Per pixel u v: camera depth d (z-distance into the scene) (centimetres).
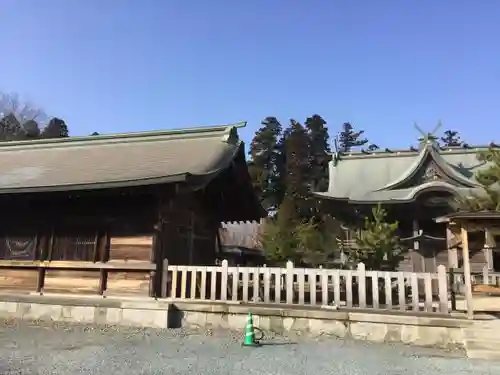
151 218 1200
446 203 2602
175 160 1373
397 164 3384
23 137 5531
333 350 833
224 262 1100
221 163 1305
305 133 5756
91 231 1242
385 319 920
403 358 778
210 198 1617
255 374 655
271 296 1345
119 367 682
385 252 1502
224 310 1028
